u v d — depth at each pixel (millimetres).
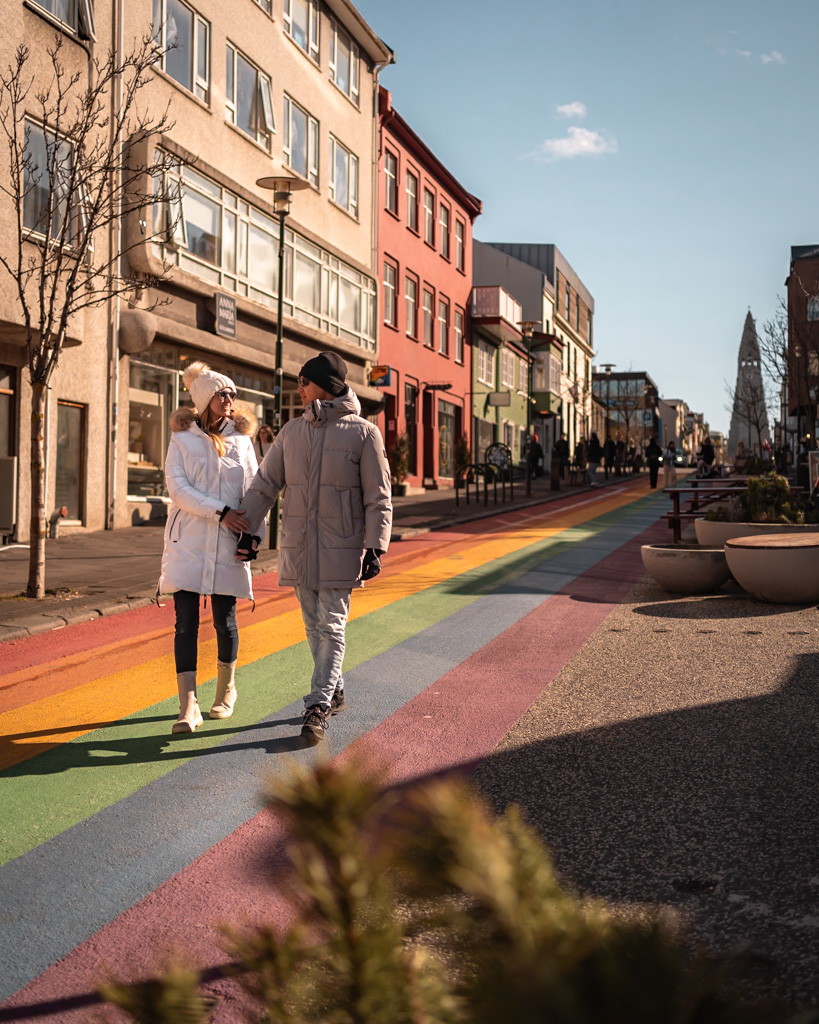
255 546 5172
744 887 3123
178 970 827
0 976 2721
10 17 14164
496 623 8492
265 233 23891
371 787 750
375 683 6289
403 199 34938
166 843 3674
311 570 5035
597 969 674
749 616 8477
